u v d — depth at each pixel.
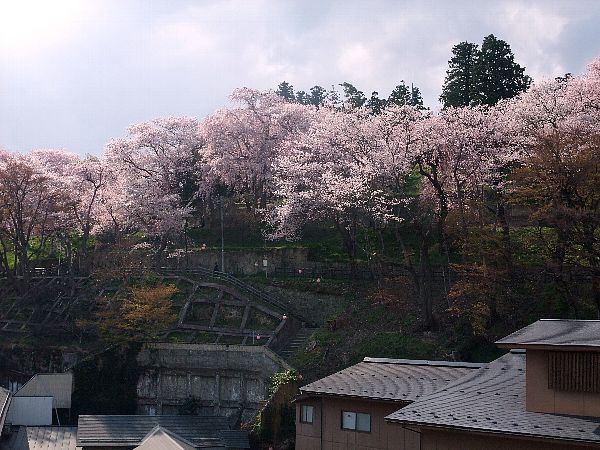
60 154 79.38
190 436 38.47
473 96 65.50
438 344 42.88
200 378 49.03
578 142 39.41
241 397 47.50
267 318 52.62
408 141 47.38
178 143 72.94
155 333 51.16
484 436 20.69
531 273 40.53
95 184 68.19
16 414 45.62
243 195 72.62
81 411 49.84
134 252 65.94
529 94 50.91
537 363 21.03
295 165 54.53
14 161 62.56
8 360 56.72
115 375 50.78
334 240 62.72
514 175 40.50
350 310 49.41
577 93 48.34
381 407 27.94
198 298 55.72
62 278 64.12
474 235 43.09
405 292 49.62
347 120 55.94
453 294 41.88
